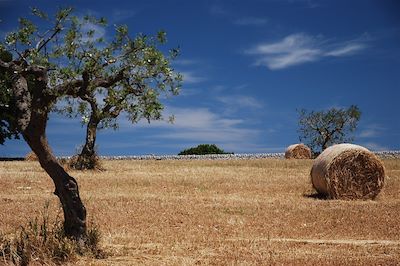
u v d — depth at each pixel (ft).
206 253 34.81
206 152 200.44
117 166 114.73
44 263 30.99
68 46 32.09
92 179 83.97
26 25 32.17
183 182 82.12
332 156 68.59
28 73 31.94
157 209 54.60
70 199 33.53
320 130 199.41
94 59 32.17
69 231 33.94
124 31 32.83
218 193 71.46
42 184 77.87
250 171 103.81
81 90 32.24
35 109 32.17
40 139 32.83
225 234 42.37
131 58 32.83
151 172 99.04
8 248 32.24
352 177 67.97
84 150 102.68
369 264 31.01
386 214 53.26
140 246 36.81
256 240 39.73
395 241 40.19
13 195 65.82
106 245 36.70
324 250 36.09
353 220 49.60
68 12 32.50
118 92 32.65
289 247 37.06
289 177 92.07
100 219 47.98
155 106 32.55
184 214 51.83
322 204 60.70
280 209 56.03
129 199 62.28
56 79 32.24
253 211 54.39
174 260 32.45
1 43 32.07
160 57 32.60
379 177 68.39
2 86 33.96
